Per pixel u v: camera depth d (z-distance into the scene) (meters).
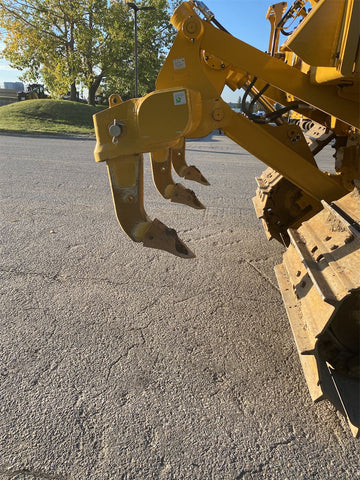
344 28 1.85
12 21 30.36
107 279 3.45
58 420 1.94
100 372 2.29
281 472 1.73
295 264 2.38
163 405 2.07
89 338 2.61
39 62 32.62
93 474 1.67
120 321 2.82
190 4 2.50
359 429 1.73
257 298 3.25
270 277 3.64
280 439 1.90
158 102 2.14
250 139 2.62
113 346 2.54
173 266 3.78
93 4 29.52
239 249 4.28
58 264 3.68
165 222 5.07
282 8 4.26
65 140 15.42
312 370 1.94
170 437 1.88
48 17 30.38
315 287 1.92
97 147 2.27
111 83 34.25
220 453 1.80
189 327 2.80
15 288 3.20
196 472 1.71
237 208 5.90
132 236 2.30
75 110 25.41
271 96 3.94
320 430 1.97
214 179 8.11
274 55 3.76
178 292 3.29
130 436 1.87
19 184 6.67
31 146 12.40
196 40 2.42
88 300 3.09
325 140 4.22
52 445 1.80
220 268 3.79
